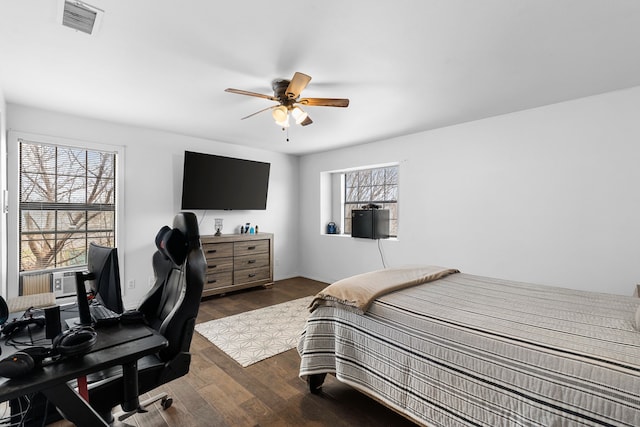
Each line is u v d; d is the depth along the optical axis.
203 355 2.68
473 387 1.38
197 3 1.59
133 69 2.32
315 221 5.59
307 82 2.19
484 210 3.55
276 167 5.51
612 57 2.15
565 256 3.03
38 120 3.21
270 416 1.89
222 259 4.43
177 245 1.66
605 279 2.82
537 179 3.18
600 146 2.83
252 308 3.95
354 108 3.17
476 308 1.74
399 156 4.34
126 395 1.27
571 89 2.71
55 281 3.31
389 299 1.90
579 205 2.95
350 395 2.11
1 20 1.71
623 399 1.04
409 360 1.62
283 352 2.73
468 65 2.27
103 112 3.32
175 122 3.69
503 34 1.87
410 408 1.58
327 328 2.05
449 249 3.84
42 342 1.37
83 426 1.12
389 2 1.58
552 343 1.29
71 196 3.51
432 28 1.81
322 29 1.82
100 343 1.27
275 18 1.72
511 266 3.36
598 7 1.62
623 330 1.40
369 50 2.05
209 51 2.07
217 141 4.66
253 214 5.20
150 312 1.91
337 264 5.23
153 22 1.75
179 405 1.99
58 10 1.64
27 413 1.69
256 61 2.20
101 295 1.46
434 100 2.96
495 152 3.46
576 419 1.11
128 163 3.83
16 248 3.11
